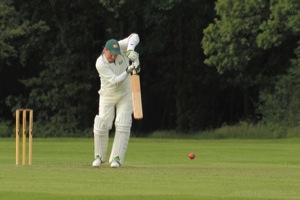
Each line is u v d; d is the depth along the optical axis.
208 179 51.97
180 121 177.88
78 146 116.75
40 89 174.12
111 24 170.88
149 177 52.91
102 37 175.62
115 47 61.88
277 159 88.62
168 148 112.38
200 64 176.75
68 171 57.25
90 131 169.75
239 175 55.75
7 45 164.50
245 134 154.38
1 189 44.69
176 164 72.50
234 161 83.69
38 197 40.62
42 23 165.75
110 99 62.88
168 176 53.88
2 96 180.88
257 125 156.50
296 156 94.69
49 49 172.75
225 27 150.38
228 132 155.75
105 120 63.19
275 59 164.38
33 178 51.56
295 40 163.00
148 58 178.38
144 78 180.38
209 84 177.00
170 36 176.50
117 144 63.00
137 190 44.97
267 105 157.50
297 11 144.75
